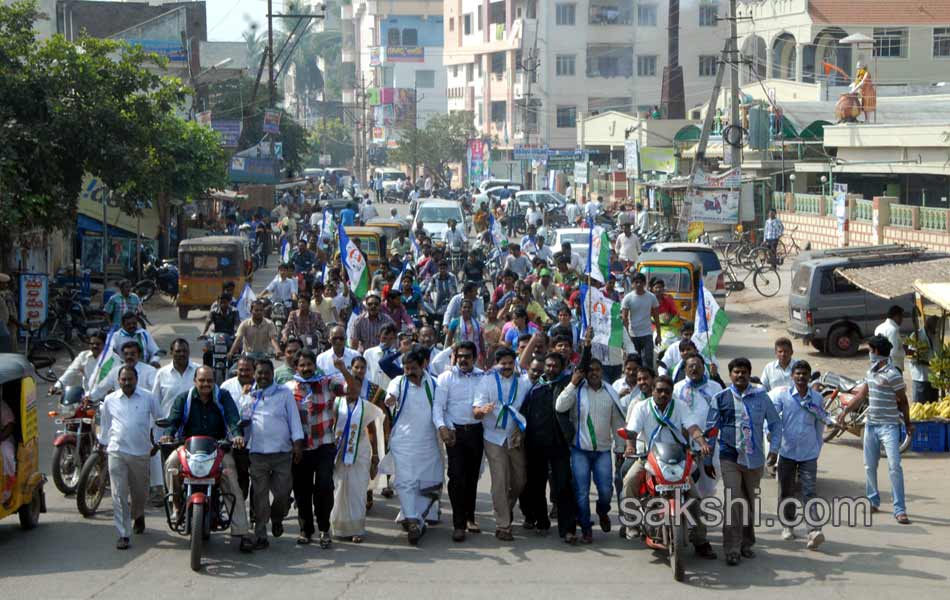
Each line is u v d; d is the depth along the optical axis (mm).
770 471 13969
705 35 83500
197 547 9992
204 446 10352
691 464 10180
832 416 15492
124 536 10742
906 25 58156
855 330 22750
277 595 9375
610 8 82375
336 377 11047
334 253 29219
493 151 90438
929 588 9609
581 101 82750
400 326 16047
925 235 34031
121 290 20625
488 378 11016
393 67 119500
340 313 19516
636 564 10305
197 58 60094
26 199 22094
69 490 12578
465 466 11078
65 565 10234
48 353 22625
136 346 11297
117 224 36062
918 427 15141
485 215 45062
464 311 15930
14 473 10805
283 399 10688
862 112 42344
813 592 9500
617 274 26875
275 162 54875
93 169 23844
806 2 58531
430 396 11047
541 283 20797
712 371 13391
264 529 10750
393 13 122500
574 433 10820
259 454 10648
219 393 10648
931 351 16266
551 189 70938
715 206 40250
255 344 16062
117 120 23703
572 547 10867
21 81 22625
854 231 38344
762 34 61688
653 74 83188
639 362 11594
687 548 10852
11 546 10844
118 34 51031
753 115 45969
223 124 52750
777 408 10891
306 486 10898
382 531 11453
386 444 12484
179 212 42406
